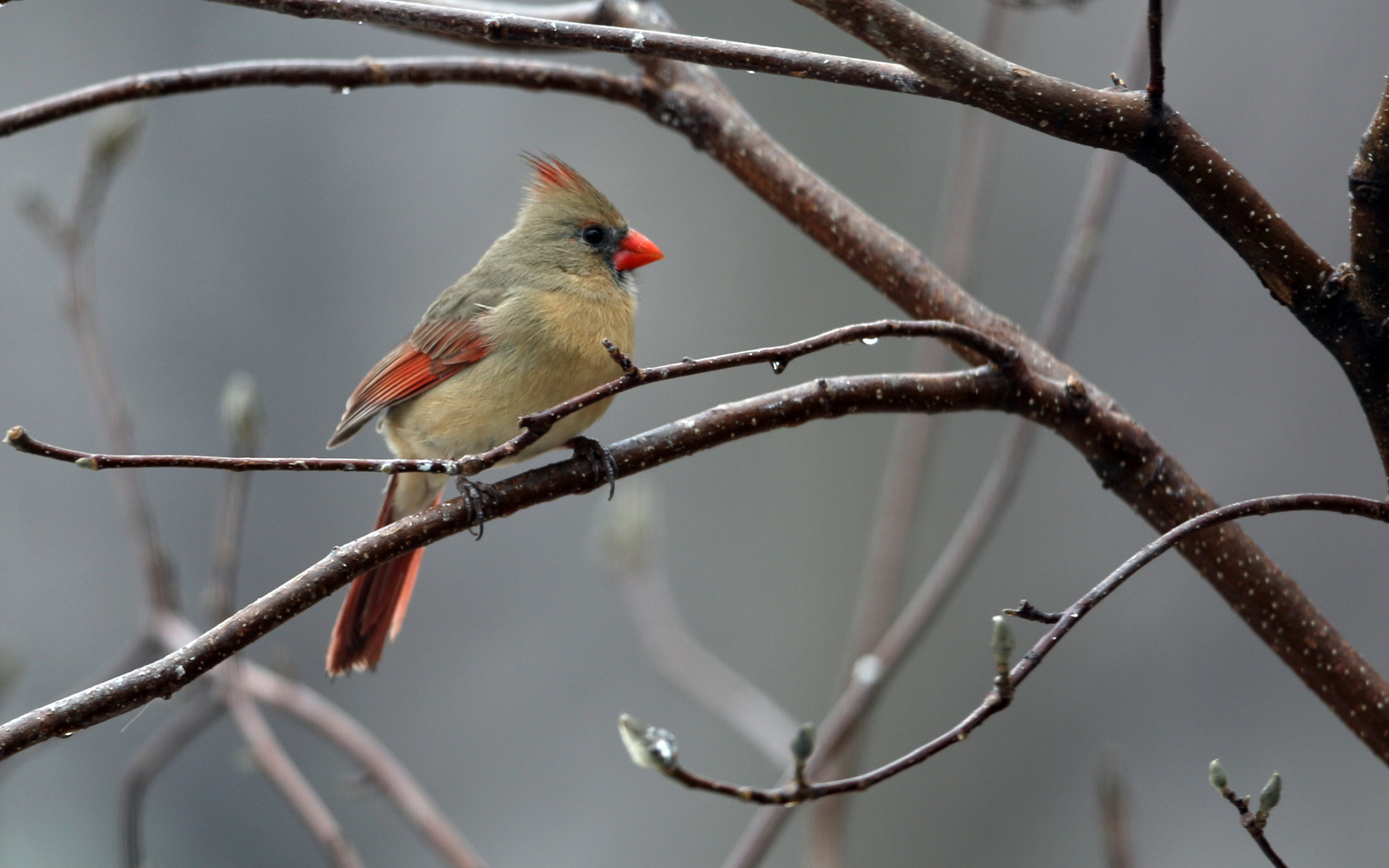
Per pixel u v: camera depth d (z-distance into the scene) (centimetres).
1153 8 382
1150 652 1185
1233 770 1127
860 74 399
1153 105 391
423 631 1334
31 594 1275
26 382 1316
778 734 736
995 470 669
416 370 668
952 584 654
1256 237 400
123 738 1230
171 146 1388
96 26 1400
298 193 1400
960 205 754
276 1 412
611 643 1320
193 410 1340
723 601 1327
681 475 1357
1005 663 375
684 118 580
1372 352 402
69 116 529
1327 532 1138
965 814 1187
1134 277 1227
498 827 1273
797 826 1198
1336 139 1170
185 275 1366
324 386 1363
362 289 1389
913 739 1212
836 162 1366
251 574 1298
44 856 1172
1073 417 464
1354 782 1098
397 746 1298
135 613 1279
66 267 704
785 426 465
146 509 696
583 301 683
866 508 1323
